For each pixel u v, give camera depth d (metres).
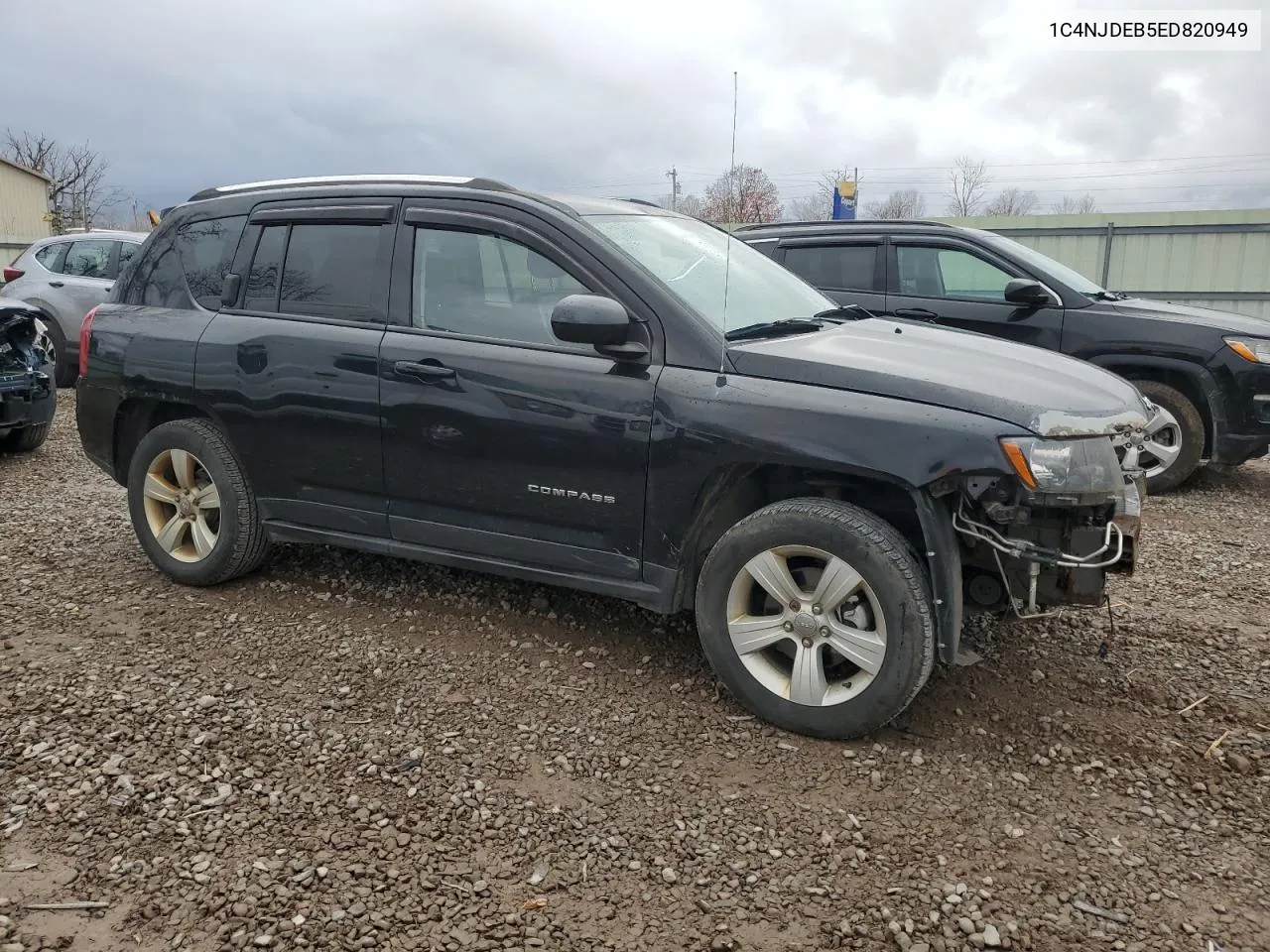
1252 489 7.13
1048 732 3.29
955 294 7.06
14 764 2.97
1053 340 6.83
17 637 3.93
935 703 3.48
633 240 3.79
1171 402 6.72
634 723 3.33
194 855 2.57
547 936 2.31
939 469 2.94
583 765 3.06
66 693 3.43
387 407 3.84
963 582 3.31
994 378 3.21
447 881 2.50
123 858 2.55
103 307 4.71
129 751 3.06
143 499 4.54
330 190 4.18
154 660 3.73
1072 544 3.04
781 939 2.32
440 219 3.87
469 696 3.50
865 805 2.86
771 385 3.22
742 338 3.49
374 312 3.96
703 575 3.37
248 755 3.07
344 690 3.52
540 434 3.55
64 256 11.34
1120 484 3.03
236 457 4.34
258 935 2.28
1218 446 6.63
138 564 4.86
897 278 7.19
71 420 9.46
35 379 7.25
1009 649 3.96
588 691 3.55
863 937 2.32
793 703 3.22
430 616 4.21
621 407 3.41
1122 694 3.58
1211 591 4.74
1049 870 2.58
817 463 3.08
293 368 4.05
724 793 2.92
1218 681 3.71
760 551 3.23
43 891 2.42
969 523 3.04
